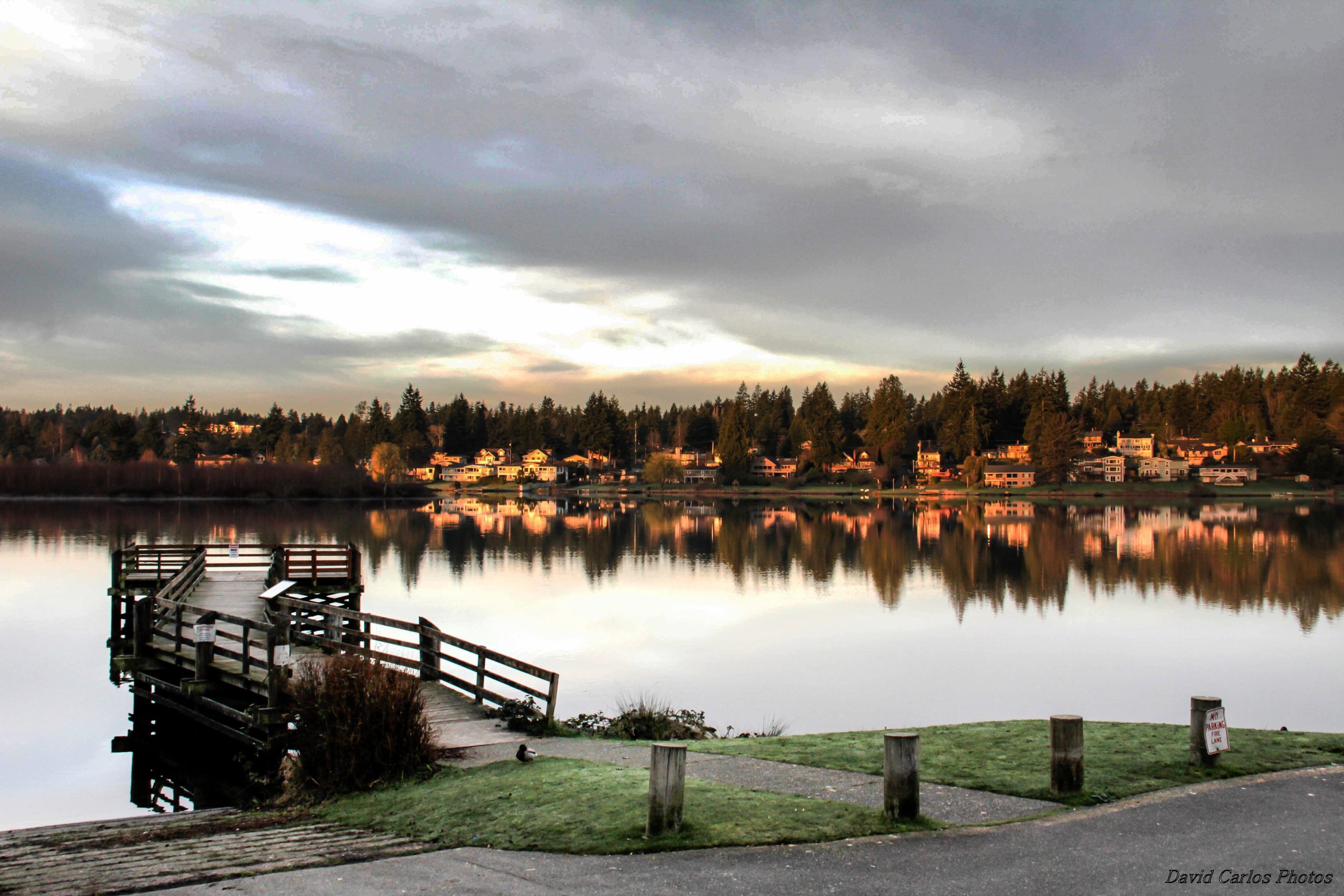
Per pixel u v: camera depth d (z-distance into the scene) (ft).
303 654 62.64
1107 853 24.67
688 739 50.49
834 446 570.87
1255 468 482.28
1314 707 70.44
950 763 35.60
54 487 411.54
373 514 341.41
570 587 144.36
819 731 64.03
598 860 25.76
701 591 140.36
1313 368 531.91
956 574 161.89
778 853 25.48
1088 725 43.68
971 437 528.22
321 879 25.07
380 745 39.73
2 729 66.54
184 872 26.55
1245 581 148.87
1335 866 23.56
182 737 64.39
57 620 109.09
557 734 48.01
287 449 598.34
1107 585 146.10
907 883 22.88
